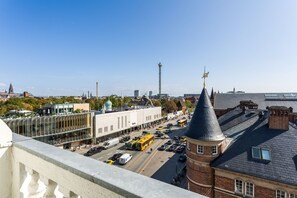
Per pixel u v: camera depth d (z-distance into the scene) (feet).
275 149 54.19
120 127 183.11
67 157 6.81
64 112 144.56
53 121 123.95
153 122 257.75
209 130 59.57
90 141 150.51
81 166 5.96
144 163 111.24
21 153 8.48
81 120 142.72
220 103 170.71
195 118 63.31
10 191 8.95
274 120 62.08
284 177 46.29
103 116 160.45
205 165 58.75
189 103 469.57
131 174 5.39
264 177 47.83
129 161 114.62
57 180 6.70
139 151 135.64
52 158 6.73
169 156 123.75
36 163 7.70
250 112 93.56
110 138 169.68
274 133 60.08
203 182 58.85
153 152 132.98
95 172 5.49
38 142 8.98
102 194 5.15
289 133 57.93
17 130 105.60
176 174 93.81
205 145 59.06
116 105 323.78
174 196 4.20
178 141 159.43
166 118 298.56
